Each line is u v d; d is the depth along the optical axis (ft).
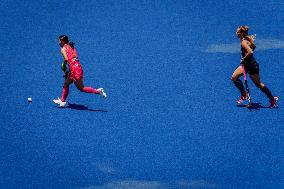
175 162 143.64
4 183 134.31
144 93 176.65
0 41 207.72
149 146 150.20
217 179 136.77
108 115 164.66
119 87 179.93
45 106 168.86
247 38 165.68
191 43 207.51
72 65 162.81
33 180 135.74
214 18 226.99
